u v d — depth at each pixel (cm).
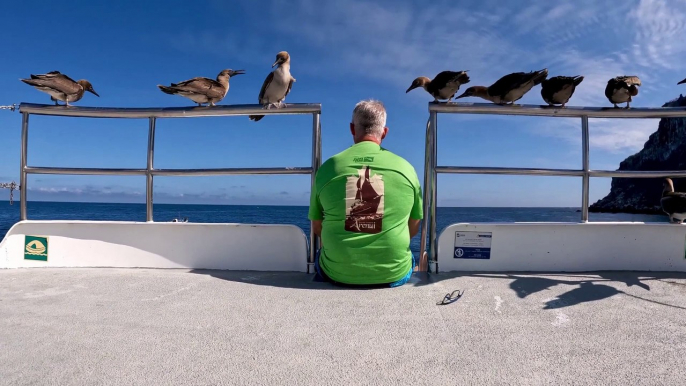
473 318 208
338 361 161
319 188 269
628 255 321
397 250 261
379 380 147
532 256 320
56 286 265
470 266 319
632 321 205
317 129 331
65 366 157
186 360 162
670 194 324
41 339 181
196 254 328
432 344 177
